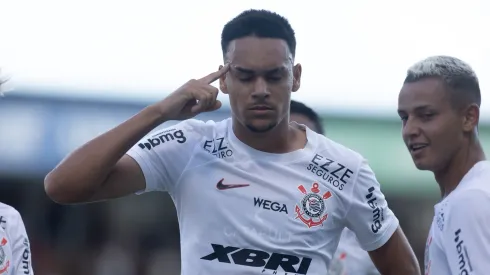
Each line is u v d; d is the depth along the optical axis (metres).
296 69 15.20
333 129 35.47
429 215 39.12
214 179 14.70
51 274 38.16
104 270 38.88
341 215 14.99
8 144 33.53
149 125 14.41
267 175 14.73
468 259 12.47
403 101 13.80
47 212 38.25
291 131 15.27
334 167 14.95
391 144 35.94
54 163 33.56
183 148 14.96
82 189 14.15
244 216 14.50
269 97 14.14
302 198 14.65
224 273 14.34
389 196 38.44
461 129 13.59
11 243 16.91
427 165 13.62
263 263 14.39
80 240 38.94
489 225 12.35
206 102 14.55
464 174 13.64
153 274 39.50
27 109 33.88
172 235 40.34
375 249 15.55
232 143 14.96
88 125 34.16
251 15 14.34
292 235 14.49
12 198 37.34
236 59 14.22
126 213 39.97
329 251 15.00
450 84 13.48
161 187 15.09
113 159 14.20
